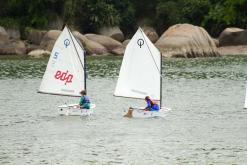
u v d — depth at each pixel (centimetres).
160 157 12569
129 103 19550
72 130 15225
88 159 12438
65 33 17725
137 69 17438
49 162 12238
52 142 13925
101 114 17512
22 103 19650
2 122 16350
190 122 16212
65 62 17700
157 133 14838
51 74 17775
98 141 13988
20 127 15662
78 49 17612
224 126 15688
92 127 15588
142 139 14175
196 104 19175
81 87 17625
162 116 16975
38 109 18475
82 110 17212
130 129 15312
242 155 12694
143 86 17425
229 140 14050
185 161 12269
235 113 17550
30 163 12169
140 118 16838
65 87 17738
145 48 17338
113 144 13700
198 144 13675
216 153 12875
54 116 17200
